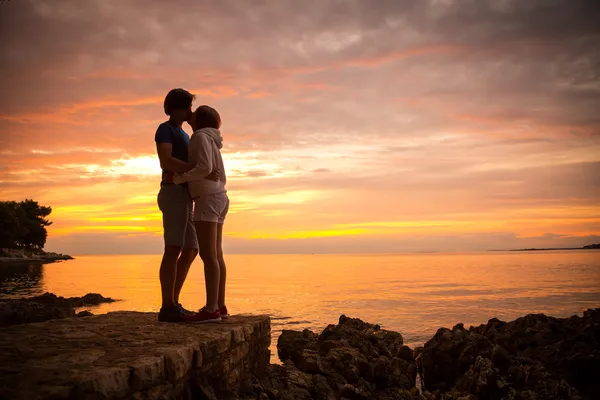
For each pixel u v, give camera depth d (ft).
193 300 113.29
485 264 491.72
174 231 18.67
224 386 15.94
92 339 14.90
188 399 13.85
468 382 27.81
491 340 33.40
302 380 21.77
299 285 187.62
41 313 28.32
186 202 18.93
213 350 15.28
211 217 18.84
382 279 237.25
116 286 160.15
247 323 19.90
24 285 154.40
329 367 24.61
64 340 14.67
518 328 34.58
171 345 14.03
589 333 29.60
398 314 91.09
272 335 59.98
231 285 187.01
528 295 140.97
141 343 14.32
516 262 541.75
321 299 124.47
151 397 11.75
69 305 69.77
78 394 9.64
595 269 339.77
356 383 24.20
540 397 23.40
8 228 394.93
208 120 19.21
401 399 24.93
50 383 9.63
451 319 83.51
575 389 23.67
